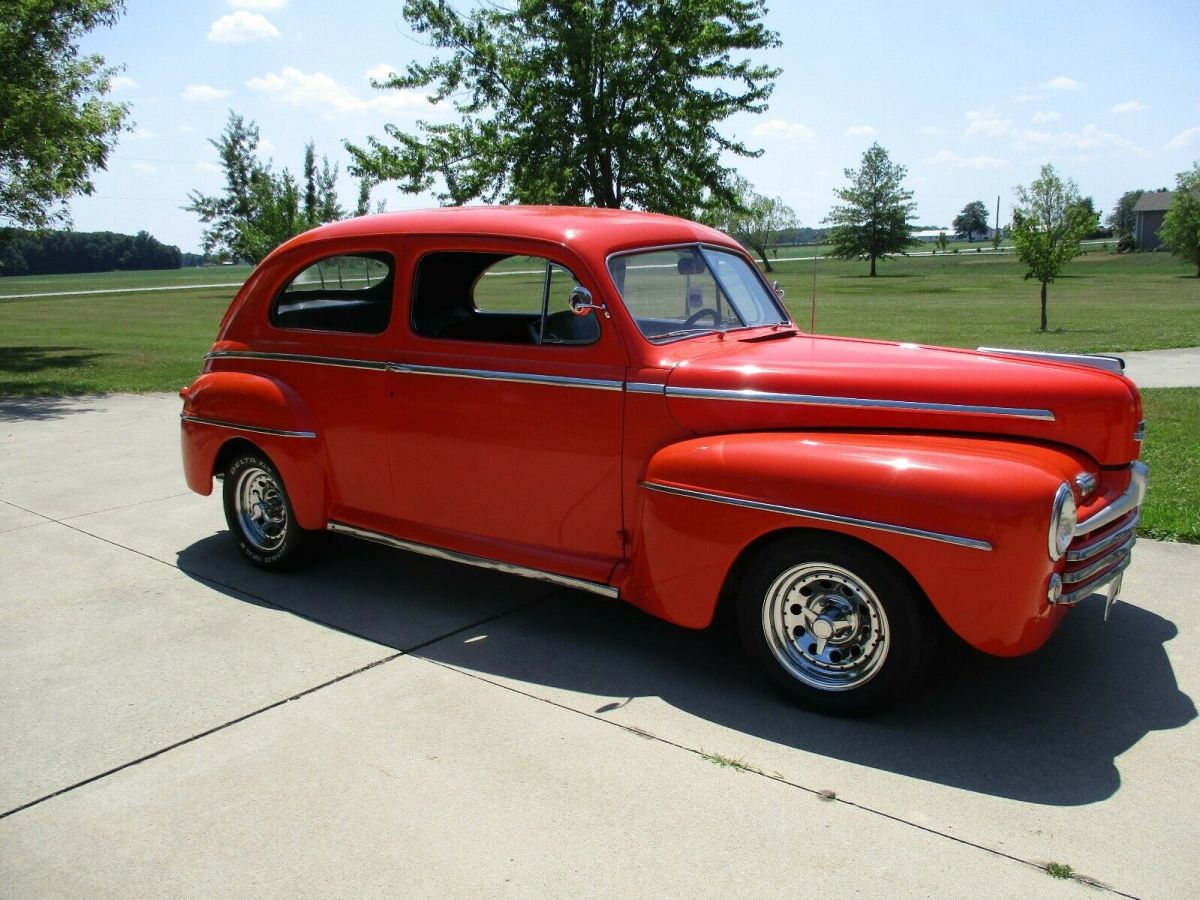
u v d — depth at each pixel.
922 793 3.17
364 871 2.84
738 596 3.87
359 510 5.02
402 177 13.25
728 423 3.89
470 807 3.15
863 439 3.68
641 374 4.02
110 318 33.25
